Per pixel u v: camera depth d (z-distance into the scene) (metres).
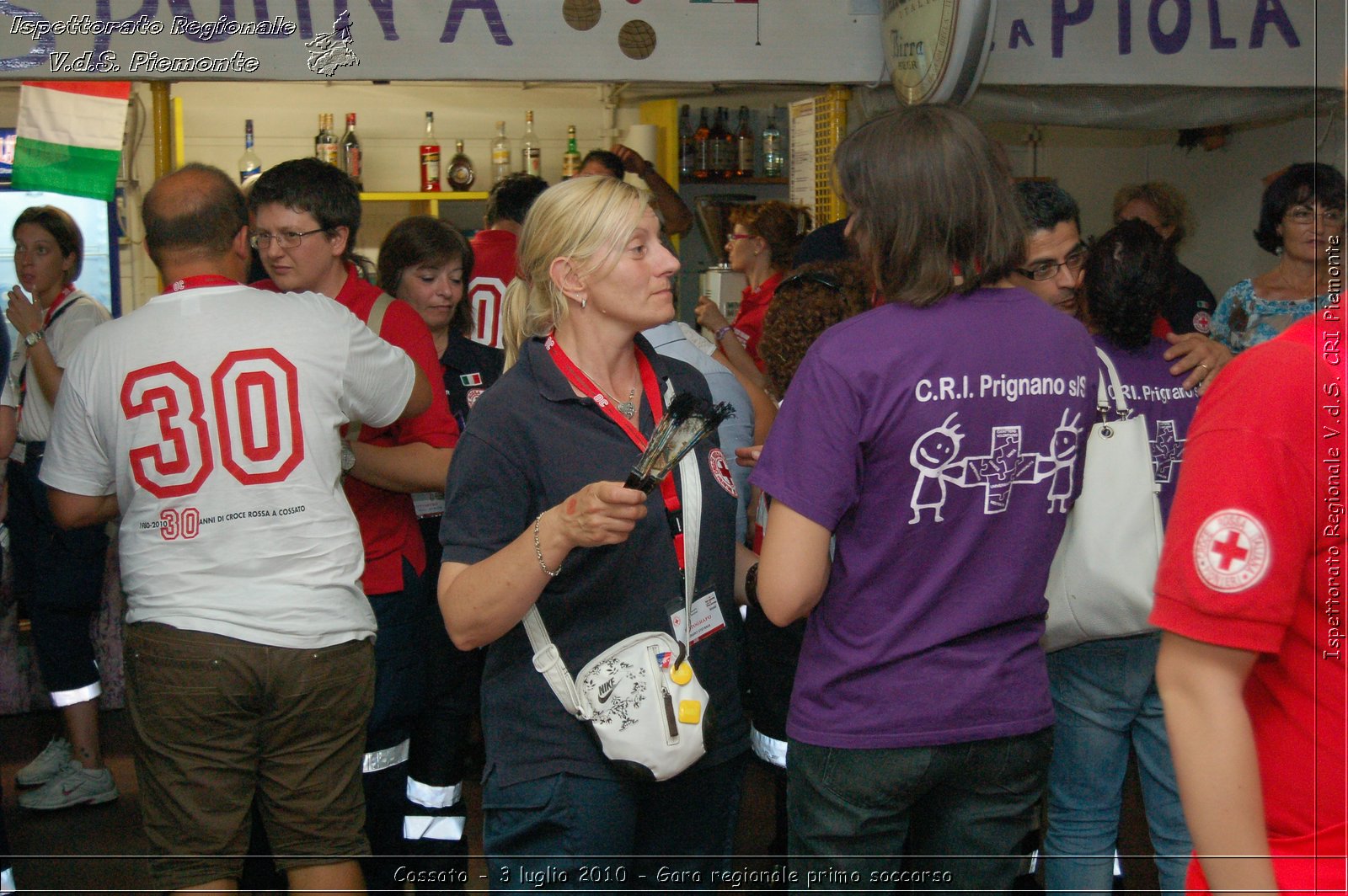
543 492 1.71
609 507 1.49
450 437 2.53
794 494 1.54
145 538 2.05
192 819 2.05
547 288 1.79
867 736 1.58
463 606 1.62
